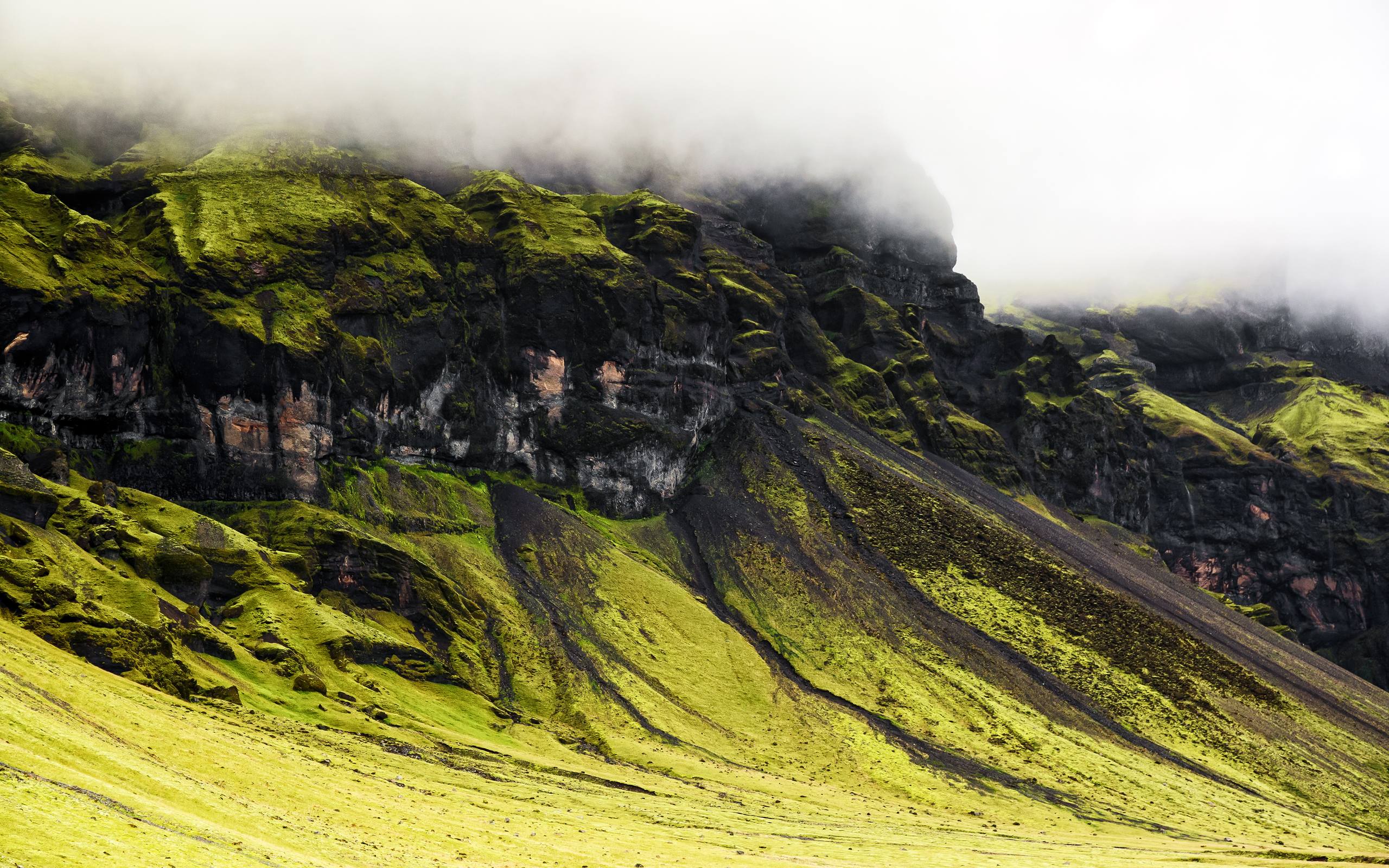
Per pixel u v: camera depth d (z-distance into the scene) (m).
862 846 145.12
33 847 62.00
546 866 98.56
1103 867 138.12
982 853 148.62
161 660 147.75
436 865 89.62
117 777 84.88
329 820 97.81
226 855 73.06
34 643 129.25
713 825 146.88
